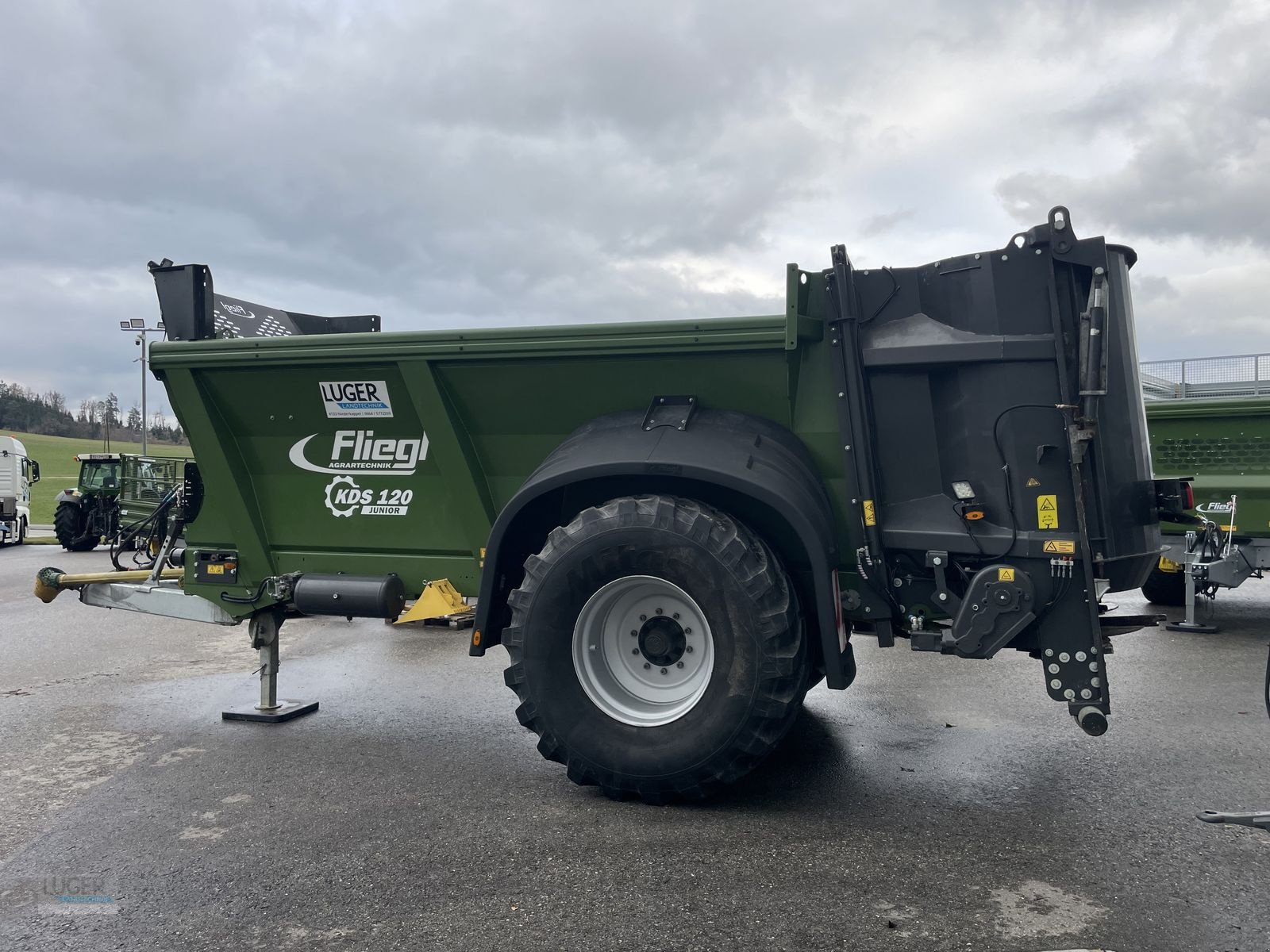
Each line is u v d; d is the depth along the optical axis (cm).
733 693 366
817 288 397
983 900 300
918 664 671
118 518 1750
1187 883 311
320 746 486
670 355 413
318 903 306
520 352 430
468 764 452
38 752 479
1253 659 679
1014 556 367
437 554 493
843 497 411
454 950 275
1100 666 358
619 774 382
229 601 529
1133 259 388
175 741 498
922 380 382
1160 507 409
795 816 374
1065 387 359
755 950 271
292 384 487
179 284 514
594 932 283
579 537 385
